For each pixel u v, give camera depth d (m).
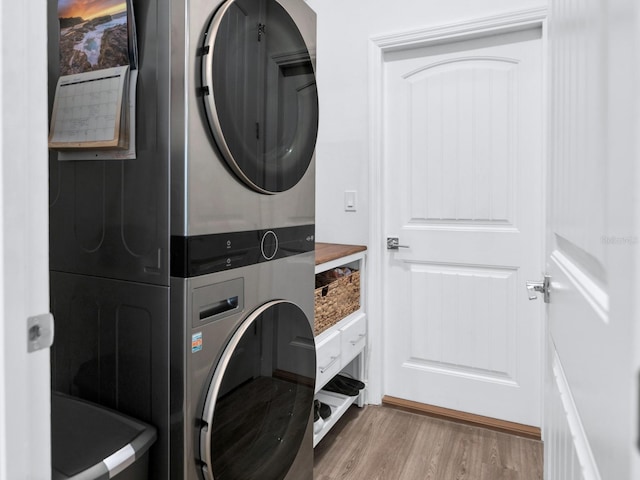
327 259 1.80
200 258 0.99
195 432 0.99
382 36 2.27
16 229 0.44
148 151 0.99
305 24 1.38
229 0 1.04
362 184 2.37
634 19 0.32
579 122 0.58
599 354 0.45
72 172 1.10
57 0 1.09
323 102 2.46
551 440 0.96
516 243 2.10
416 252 2.32
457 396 2.25
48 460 0.48
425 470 1.78
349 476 1.74
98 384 1.08
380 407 2.36
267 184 1.19
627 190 0.34
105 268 1.06
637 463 0.32
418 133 2.29
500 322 2.15
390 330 2.40
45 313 0.47
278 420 1.28
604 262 0.43
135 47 0.99
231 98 1.04
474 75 2.15
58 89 1.08
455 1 2.12
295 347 1.36
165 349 0.98
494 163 2.13
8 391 0.43
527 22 1.97
